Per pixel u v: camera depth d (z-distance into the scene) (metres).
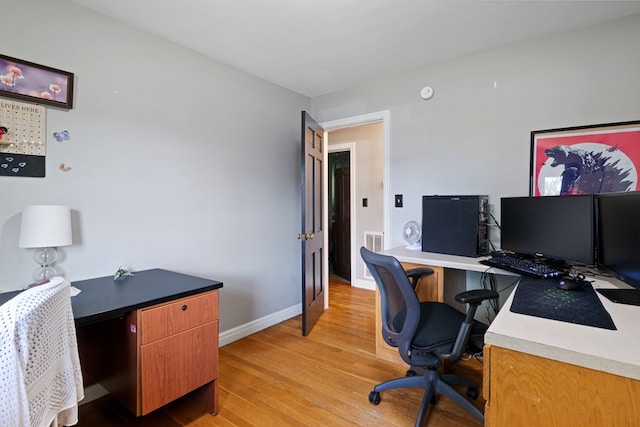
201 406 1.79
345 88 3.12
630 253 1.23
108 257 1.90
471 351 1.72
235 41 2.19
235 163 2.64
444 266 1.98
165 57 2.16
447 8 1.80
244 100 2.70
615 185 1.92
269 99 2.94
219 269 2.54
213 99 2.46
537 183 2.16
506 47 2.26
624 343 0.84
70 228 1.61
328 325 3.00
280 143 3.06
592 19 1.91
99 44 1.84
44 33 1.64
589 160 1.99
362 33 2.08
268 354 2.41
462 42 2.21
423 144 2.64
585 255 1.54
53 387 1.04
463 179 2.46
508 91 2.26
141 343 1.42
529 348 0.87
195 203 2.36
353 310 3.43
